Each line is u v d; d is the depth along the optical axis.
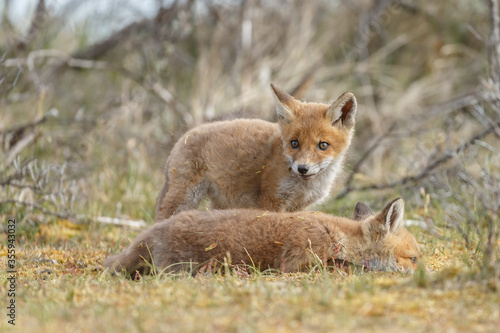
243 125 10.84
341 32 21.61
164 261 8.10
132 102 17.73
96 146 16.03
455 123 17.00
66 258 9.74
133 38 19.36
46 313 5.78
